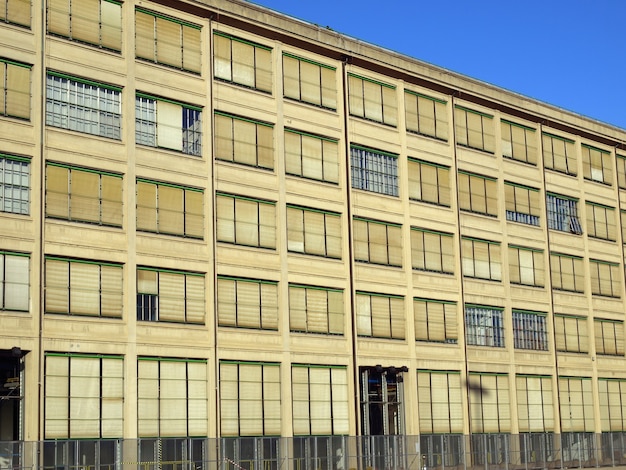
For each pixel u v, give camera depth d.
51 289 42.75
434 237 59.16
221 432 47.25
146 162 46.50
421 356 56.81
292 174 52.47
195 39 49.50
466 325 59.84
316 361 51.66
